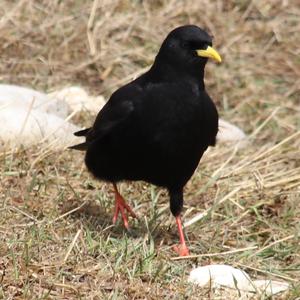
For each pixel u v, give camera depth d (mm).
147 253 10922
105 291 10125
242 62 17812
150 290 10133
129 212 12383
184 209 12922
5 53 17203
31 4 18172
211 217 12648
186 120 11070
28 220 11719
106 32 17922
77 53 17453
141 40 17984
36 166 13328
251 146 15398
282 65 17938
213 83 17203
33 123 13898
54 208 12086
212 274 10500
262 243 12156
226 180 13812
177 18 18688
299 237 12133
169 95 11047
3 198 12289
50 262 10539
